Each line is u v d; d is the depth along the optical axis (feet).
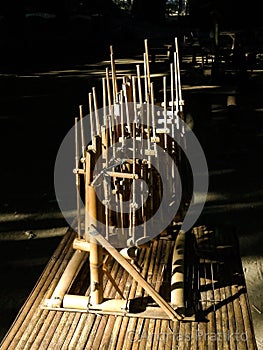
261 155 15.89
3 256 10.04
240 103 22.24
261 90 24.29
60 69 31.94
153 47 40.19
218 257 7.39
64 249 7.82
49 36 39.37
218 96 22.22
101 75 29.12
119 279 6.88
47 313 6.22
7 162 15.61
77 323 6.02
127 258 5.98
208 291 6.55
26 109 22.02
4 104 22.98
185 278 6.79
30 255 10.06
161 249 7.60
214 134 17.79
